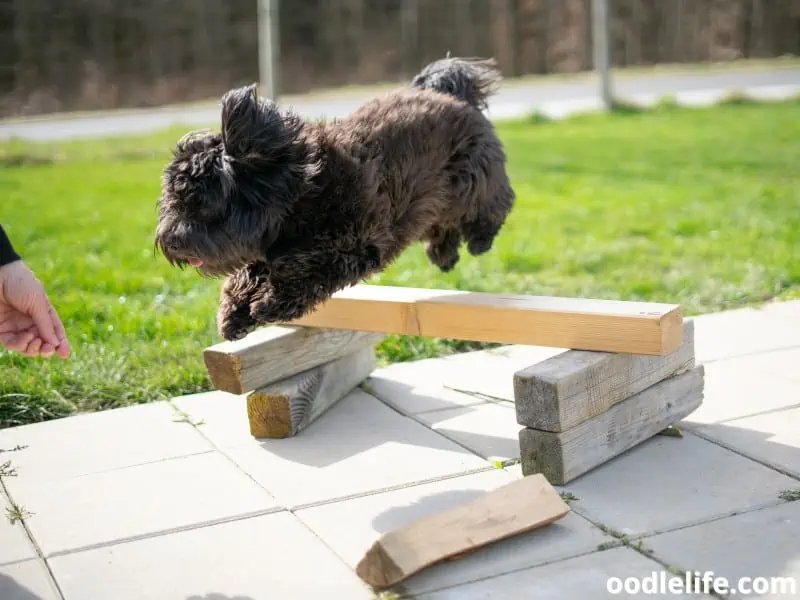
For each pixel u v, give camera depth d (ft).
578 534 4.65
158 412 6.67
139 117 26.50
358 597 4.21
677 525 4.70
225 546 4.72
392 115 5.71
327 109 24.59
